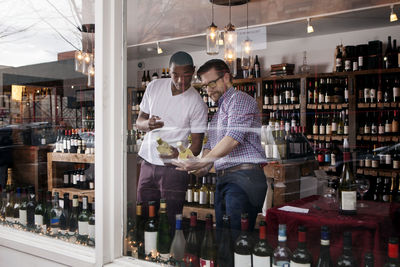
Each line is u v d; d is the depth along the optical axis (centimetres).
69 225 190
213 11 191
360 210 140
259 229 144
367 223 132
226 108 170
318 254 135
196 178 166
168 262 152
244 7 187
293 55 175
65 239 176
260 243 143
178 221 161
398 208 138
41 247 169
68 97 216
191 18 189
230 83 176
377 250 128
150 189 158
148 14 165
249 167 163
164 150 165
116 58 149
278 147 162
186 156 167
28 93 235
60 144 214
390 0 159
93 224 181
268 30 184
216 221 160
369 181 149
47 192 208
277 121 167
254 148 164
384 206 142
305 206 150
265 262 142
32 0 219
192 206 165
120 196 150
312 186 156
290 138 162
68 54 214
